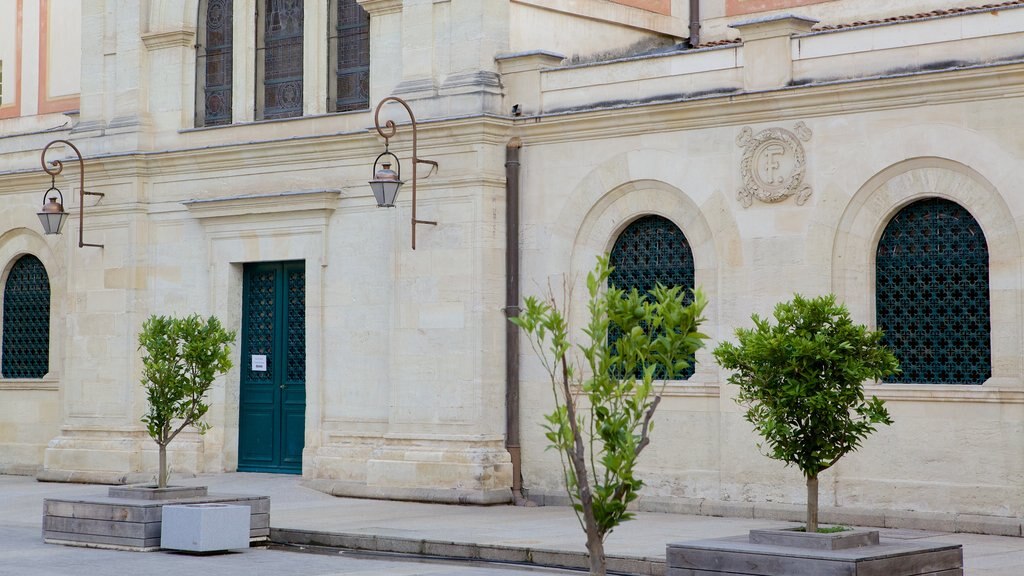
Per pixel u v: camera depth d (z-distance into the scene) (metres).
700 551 11.59
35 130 26.53
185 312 23.17
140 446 23.45
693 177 18.53
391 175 19.44
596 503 10.27
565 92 19.72
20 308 26.11
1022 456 15.96
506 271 20.03
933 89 16.61
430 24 20.58
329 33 22.25
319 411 21.58
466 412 19.83
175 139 23.47
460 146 20.03
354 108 21.91
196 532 15.22
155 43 23.78
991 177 16.27
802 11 22.69
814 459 11.79
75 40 27.20
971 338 16.59
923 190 16.83
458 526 16.94
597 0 22.08
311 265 21.75
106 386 23.81
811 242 17.53
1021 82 16.03
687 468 18.48
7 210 26.09
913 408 16.72
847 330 11.81
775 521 17.50
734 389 18.03
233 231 22.66
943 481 16.47
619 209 19.30
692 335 10.30
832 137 17.42
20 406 25.73
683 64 18.70
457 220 20.05
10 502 20.83
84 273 24.17
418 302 20.38
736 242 18.12
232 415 22.88
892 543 11.91
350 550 16.05
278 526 16.86
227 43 23.42
